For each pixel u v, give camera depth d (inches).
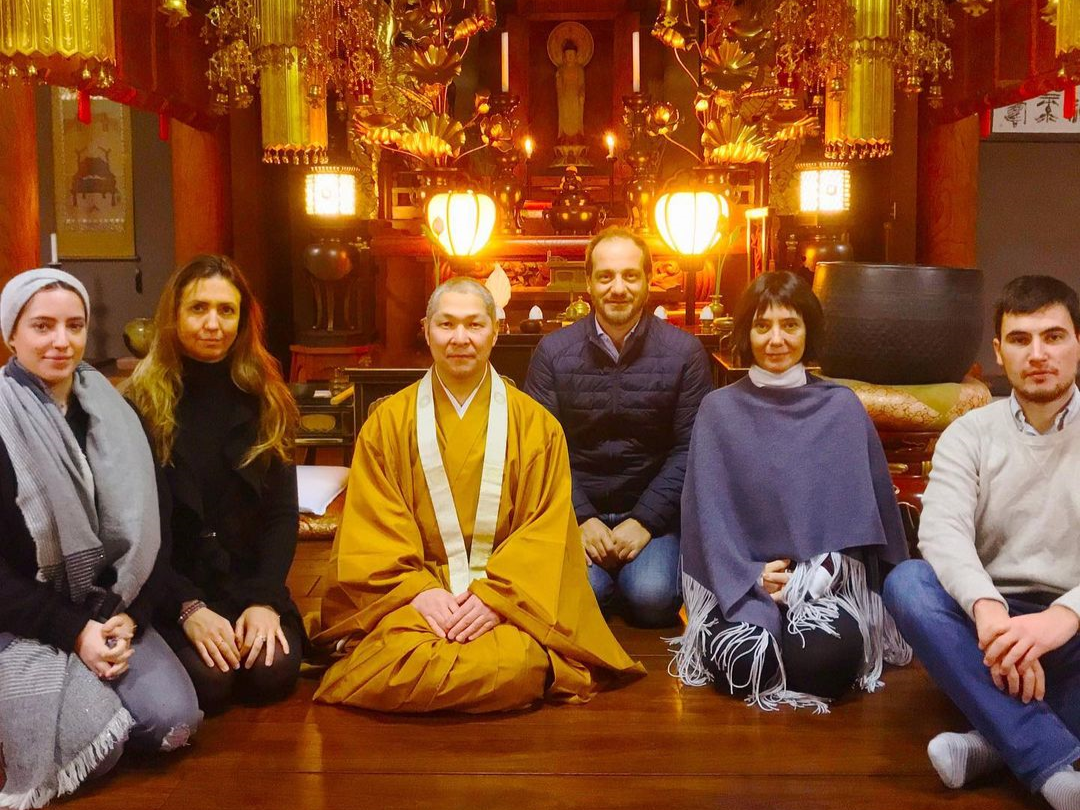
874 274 141.4
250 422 108.6
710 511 113.8
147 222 285.3
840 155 191.3
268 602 108.0
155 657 96.4
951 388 142.0
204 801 88.7
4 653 90.3
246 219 264.8
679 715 105.1
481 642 104.7
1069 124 287.0
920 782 91.8
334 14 180.2
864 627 110.3
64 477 90.8
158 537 96.0
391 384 160.7
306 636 114.6
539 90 267.9
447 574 112.0
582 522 130.8
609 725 102.7
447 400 113.0
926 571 95.8
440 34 212.7
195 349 105.6
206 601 108.5
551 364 131.7
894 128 261.7
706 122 226.4
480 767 94.2
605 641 112.4
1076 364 91.8
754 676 106.9
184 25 221.3
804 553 111.1
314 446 179.6
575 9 262.5
